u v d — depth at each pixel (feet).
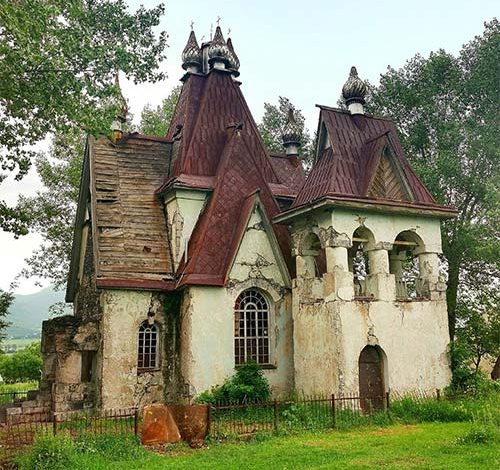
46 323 77.41
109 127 58.13
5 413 68.03
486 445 40.86
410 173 74.49
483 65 95.30
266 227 75.77
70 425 57.62
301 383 68.33
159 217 79.77
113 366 68.28
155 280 72.59
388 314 65.46
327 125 72.64
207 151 82.89
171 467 37.91
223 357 69.36
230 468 36.94
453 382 67.41
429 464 35.86
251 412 60.59
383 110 106.42
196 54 95.50
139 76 63.05
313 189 70.28
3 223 79.61
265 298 74.79
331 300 63.72
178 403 69.36
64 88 54.24
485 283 100.53
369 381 63.77
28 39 47.65
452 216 71.77
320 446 44.04
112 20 63.52
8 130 61.05
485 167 96.63
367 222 67.15
